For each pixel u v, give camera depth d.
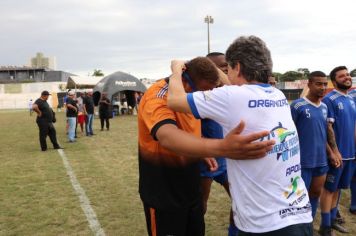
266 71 2.14
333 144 4.64
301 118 4.43
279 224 2.04
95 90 27.80
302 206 2.15
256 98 2.07
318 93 4.41
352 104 4.95
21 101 67.12
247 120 2.05
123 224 5.27
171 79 2.33
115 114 30.64
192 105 2.12
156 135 2.29
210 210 5.86
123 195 6.70
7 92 68.31
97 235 4.89
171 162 2.79
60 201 6.37
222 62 3.49
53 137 12.47
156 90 2.55
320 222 5.25
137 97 29.73
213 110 2.10
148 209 2.86
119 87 27.42
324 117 4.52
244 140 1.88
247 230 2.11
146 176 2.85
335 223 5.01
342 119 4.77
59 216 5.61
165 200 2.81
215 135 3.74
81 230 5.07
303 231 2.08
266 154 2.06
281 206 2.07
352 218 5.46
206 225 5.23
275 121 2.10
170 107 2.22
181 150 2.09
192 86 2.78
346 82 4.84
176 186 2.82
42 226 5.22
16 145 13.84
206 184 3.88
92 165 9.49
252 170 2.07
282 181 2.10
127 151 11.80
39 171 8.85
